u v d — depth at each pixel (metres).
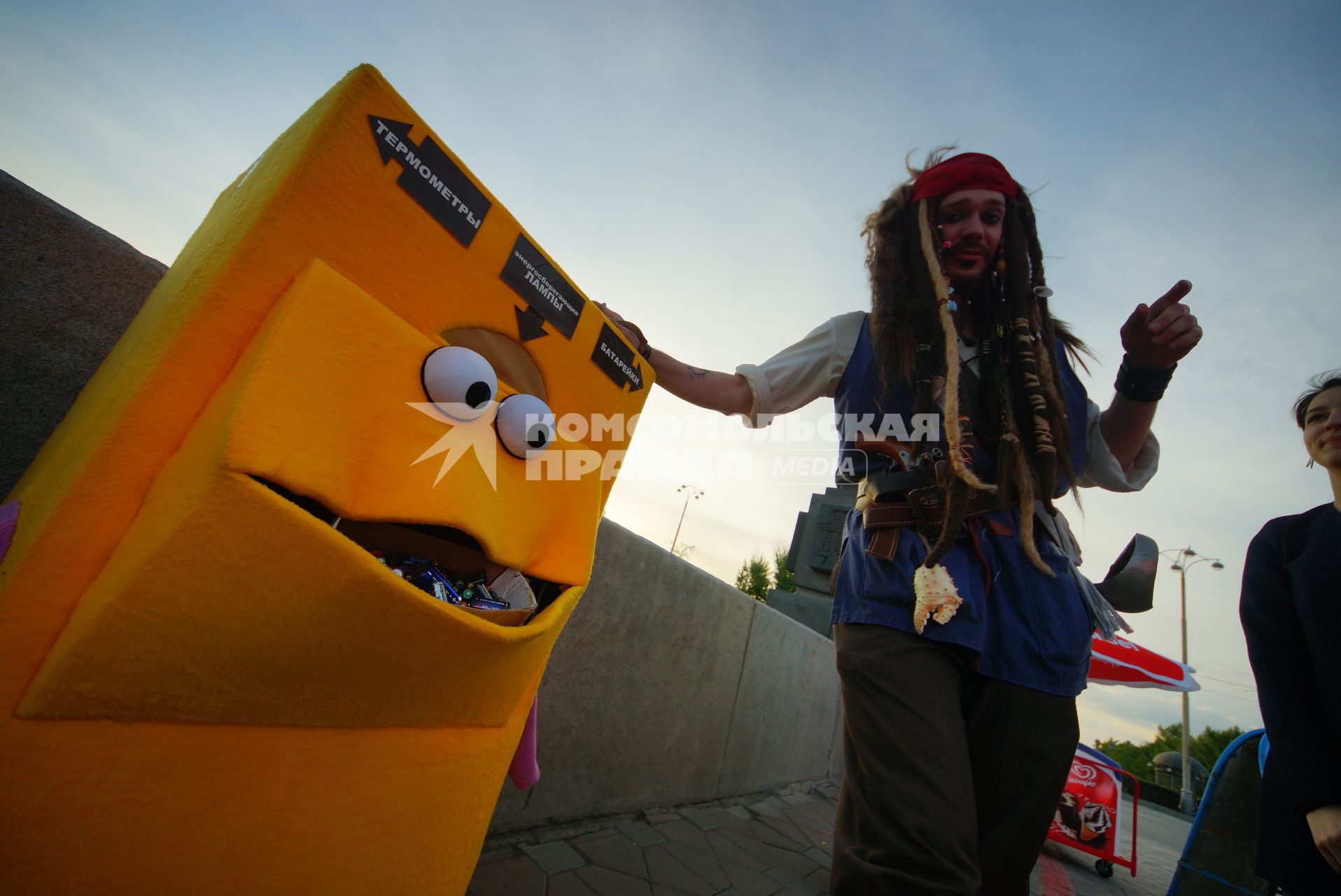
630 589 2.49
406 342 0.72
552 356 0.98
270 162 0.75
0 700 0.52
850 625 1.18
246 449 0.54
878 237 1.52
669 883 2.10
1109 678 6.55
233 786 0.61
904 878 0.90
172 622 0.54
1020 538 1.18
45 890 0.52
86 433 0.65
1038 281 1.53
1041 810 1.15
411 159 0.75
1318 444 1.51
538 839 2.10
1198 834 2.60
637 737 2.61
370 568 0.60
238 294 0.63
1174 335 1.29
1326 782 1.28
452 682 0.74
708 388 1.36
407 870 0.76
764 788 3.99
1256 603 1.54
